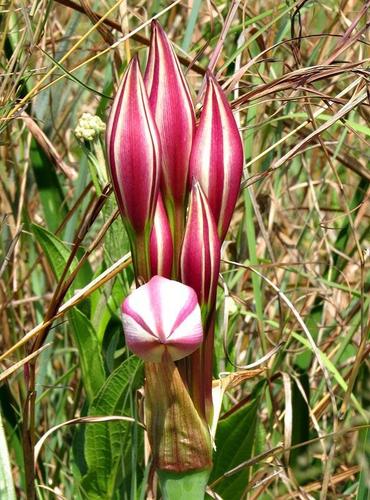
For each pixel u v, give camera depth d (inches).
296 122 27.0
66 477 23.9
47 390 23.6
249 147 25.0
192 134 13.7
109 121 13.3
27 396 18.4
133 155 13.2
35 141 25.3
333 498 22.6
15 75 23.0
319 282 27.2
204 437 14.2
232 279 25.8
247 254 26.2
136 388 20.4
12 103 22.5
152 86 13.7
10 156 27.5
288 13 26.1
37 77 27.0
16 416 23.0
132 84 13.1
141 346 12.7
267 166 25.8
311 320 26.1
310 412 22.9
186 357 14.2
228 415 21.7
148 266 13.9
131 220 13.6
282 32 25.5
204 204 13.4
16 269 27.1
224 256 27.0
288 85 21.0
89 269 23.9
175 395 13.9
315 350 21.2
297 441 23.7
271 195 26.8
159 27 13.7
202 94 20.0
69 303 18.7
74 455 22.8
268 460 23.3
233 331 24.1
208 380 14.5
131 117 13.1
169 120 13.6
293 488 23.4
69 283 18.4
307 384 24.5
